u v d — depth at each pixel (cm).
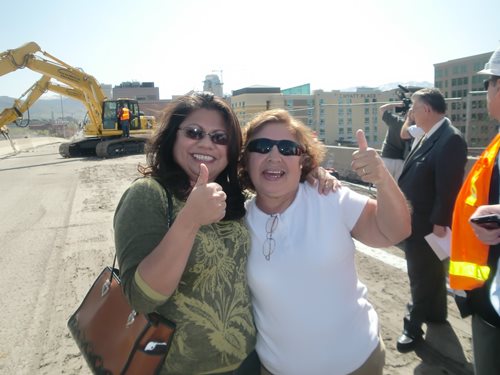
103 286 179
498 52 199
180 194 164
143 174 176
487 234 171
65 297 436
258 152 184
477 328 195
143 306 145
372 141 1995
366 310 192
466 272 195
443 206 289
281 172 183
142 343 151
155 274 140
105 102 2225
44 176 1461
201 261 161
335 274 179
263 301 182
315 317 176
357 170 164
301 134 189
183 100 175
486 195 195
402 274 459
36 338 357
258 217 189
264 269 179
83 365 318
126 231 153
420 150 318
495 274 186
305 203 187
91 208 865
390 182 164
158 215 157
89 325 172
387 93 2136
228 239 172
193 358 163
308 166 194
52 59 2081
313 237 178
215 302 165
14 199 1035
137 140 2306
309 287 176
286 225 183
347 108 1955
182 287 161
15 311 407
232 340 169
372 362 185
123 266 150
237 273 173
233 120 180
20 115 2373
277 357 182
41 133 7500
